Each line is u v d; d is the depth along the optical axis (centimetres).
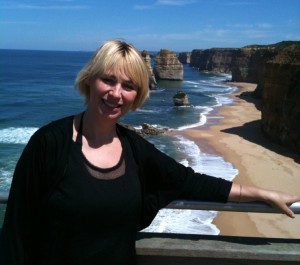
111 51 284
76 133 286
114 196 272
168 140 3931
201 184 315
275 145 3703
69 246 269
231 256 318
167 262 328
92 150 286
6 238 264
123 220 278
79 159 273
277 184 2594
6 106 6166
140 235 334
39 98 7300
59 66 19538
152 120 5247
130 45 295
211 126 4803
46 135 269
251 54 12375
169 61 11944
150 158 302
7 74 13188
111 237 276
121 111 296
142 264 329
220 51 18812
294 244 329
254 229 1777
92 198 265
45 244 270
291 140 3484
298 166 3008
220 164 3034
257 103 7438
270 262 325
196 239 330
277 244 328
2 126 4550
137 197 284
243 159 3181
